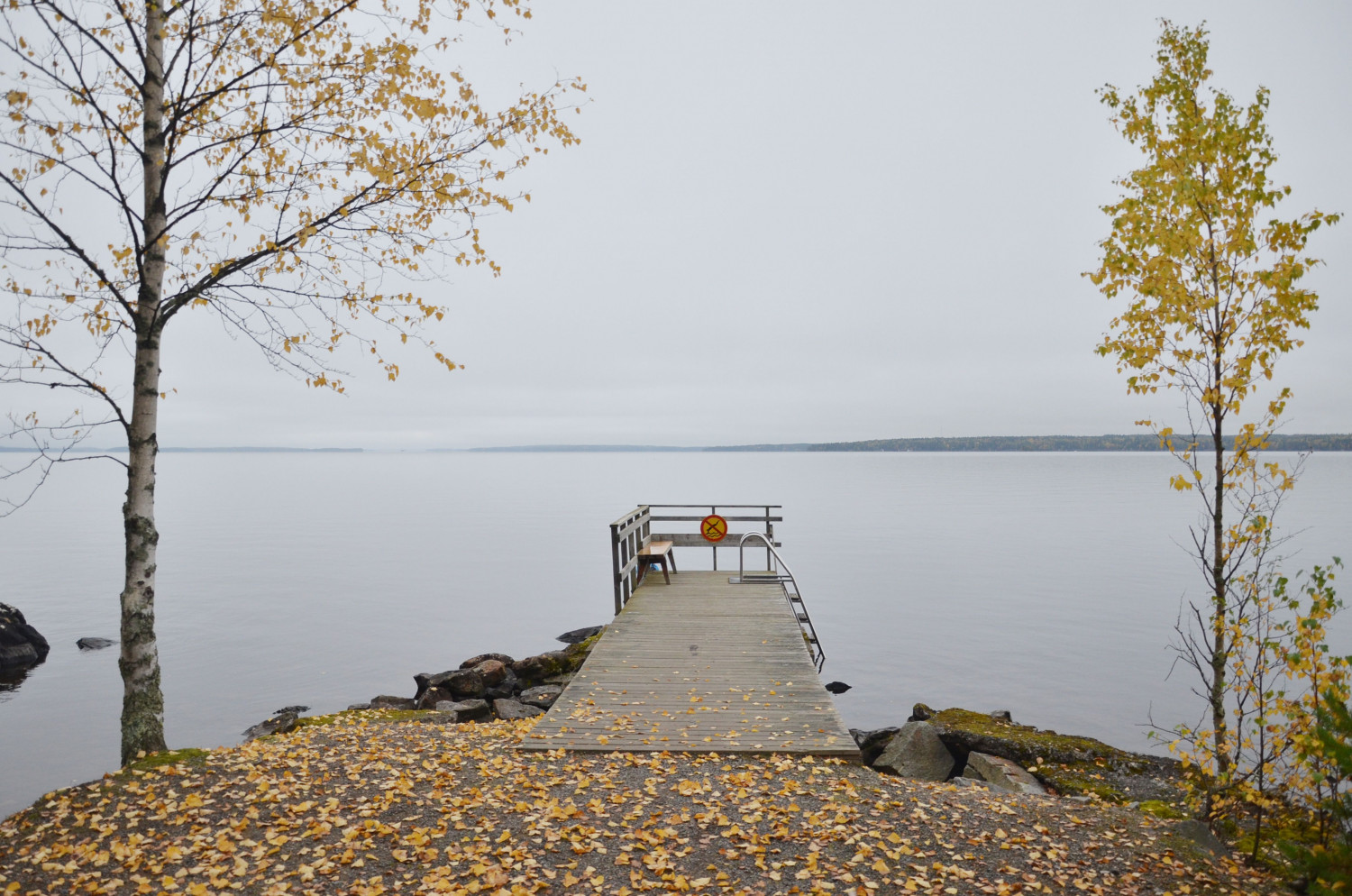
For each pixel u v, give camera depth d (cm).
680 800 571
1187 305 566
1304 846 492
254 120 702
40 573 3356
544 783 599
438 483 15375
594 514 7456
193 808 542
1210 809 569
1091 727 1516
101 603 2661
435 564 3856
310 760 655
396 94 688
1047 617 2527
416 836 506
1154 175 608
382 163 692
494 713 1302
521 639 2283
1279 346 549
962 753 964
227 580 3256
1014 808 598
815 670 909
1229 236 568
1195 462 570
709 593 1386
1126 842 535
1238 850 533
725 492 10631
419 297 747
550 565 3875
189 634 2277
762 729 717
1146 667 1930
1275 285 538
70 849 485
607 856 489
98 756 1313
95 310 688
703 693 823
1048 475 18100
